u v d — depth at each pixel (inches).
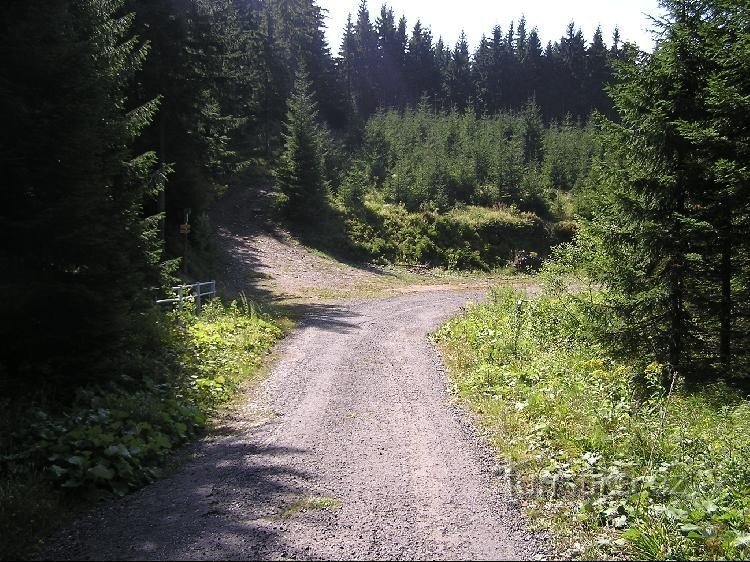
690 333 535.2
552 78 4365.2
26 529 213.0
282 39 2876.5
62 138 336.8
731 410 411.2
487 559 195.9
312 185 1679.4
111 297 364.5
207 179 1114.1
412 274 1569.9
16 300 319.3
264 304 933.2
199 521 224.2
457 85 4119.1
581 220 565.3
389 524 221.3
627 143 525.7
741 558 198.7
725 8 481.4
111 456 270.5
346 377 497.7
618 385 423.2
